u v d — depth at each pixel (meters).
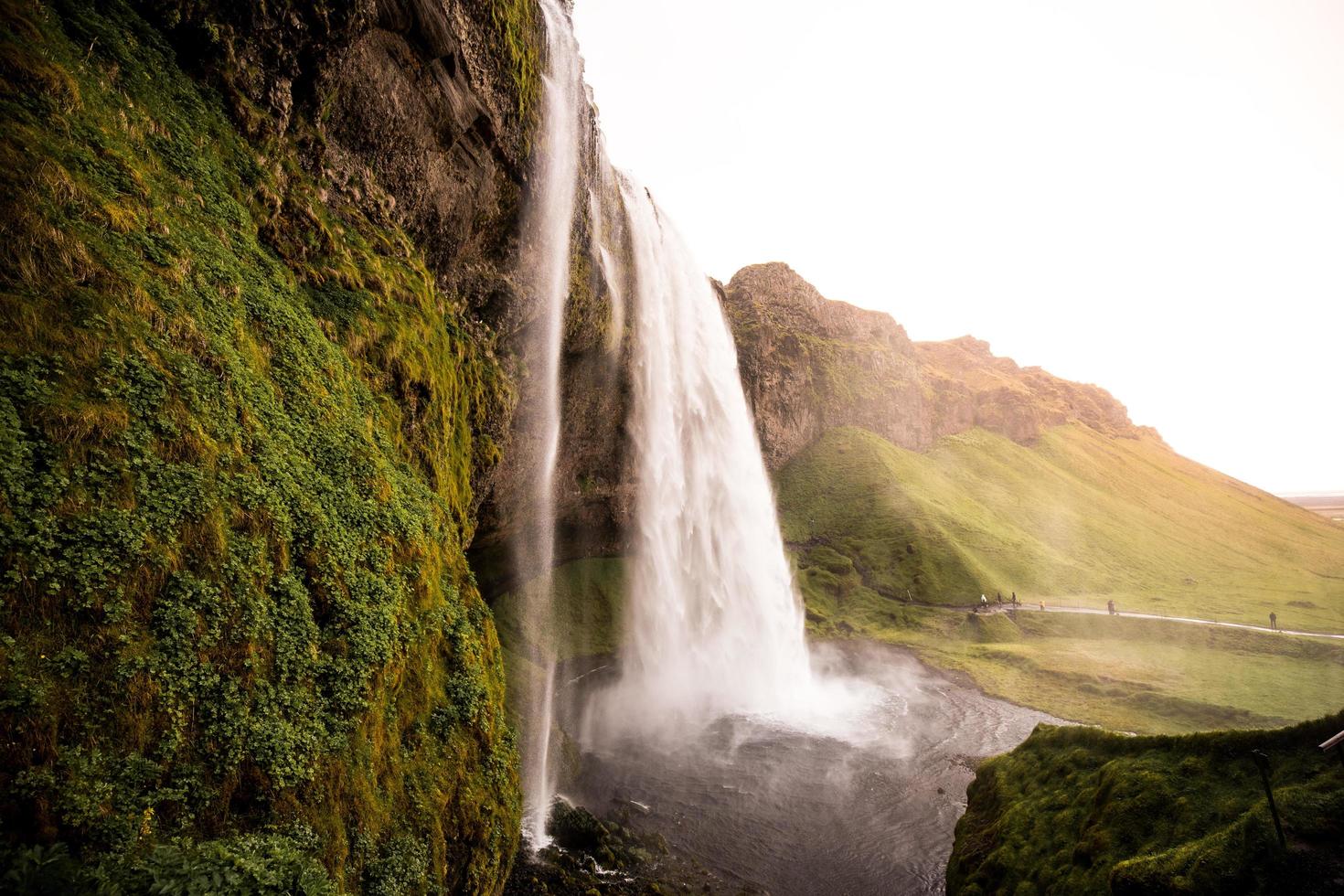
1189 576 96.12
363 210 23.34
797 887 24.14
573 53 38.28
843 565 84.88
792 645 64.56
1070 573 88.56
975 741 40.41
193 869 8.55
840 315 140.50
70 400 9.73
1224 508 142.62
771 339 111.69
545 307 36.81
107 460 9.88
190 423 11.52
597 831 26.06
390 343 20.66
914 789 32.94
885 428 128.25
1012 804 20.45
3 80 11.27
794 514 99.56
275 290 16.48
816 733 42.00
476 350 29.53
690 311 67.31
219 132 16.89
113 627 9.16
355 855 12.10
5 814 7.43
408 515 17.95
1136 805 15.91
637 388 54.12
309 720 11.97
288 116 19.88
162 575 10.06
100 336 10.57
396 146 25.00
